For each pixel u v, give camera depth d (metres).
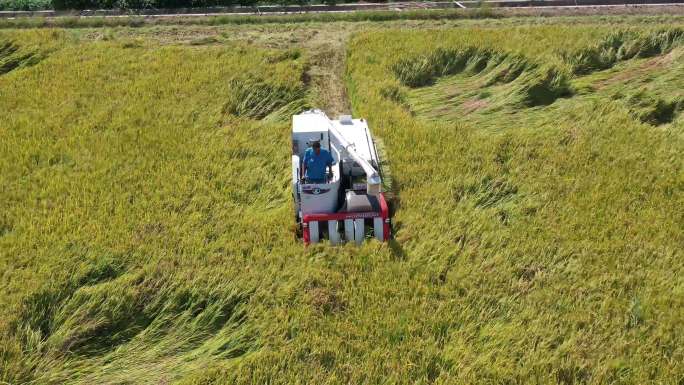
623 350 7.82
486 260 9.38
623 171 11.34
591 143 12.34
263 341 8.21
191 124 13.80
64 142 12.95
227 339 8.25
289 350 7.96
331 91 16.23
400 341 8.16
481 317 8.41
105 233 10.05
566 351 7.81
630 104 13.80
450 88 15.72
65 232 10.20
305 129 10.48
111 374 7.91
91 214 10.63
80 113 14.34
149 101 14.80
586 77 15.53
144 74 16.44
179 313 8.73
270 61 17.41
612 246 9.46
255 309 8.61
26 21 21.14
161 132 13.30
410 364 7.68
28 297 8.71
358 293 8.86
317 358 7.90
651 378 7.50
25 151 12.51
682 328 8.04
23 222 10.32
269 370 7.73
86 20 21.28
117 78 16.17
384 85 15.35
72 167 12.20
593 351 7.83
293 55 17.98
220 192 11.30
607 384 7.41
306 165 9.98
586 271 9.08
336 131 10.59
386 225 9.84
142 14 22.67
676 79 14.54
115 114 14.20
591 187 11.02
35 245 9.87
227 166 12.12
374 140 12.45
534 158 12.07
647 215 10.14
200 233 10.08
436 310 8.49
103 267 9.32
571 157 11.93
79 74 16.31
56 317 8.56
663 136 12.45
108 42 18.88
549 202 10.64
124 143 12.90
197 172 11.95
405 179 11.35
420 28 20.48
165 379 7.77
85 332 8.30
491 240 9.85
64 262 9.37
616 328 8.09
